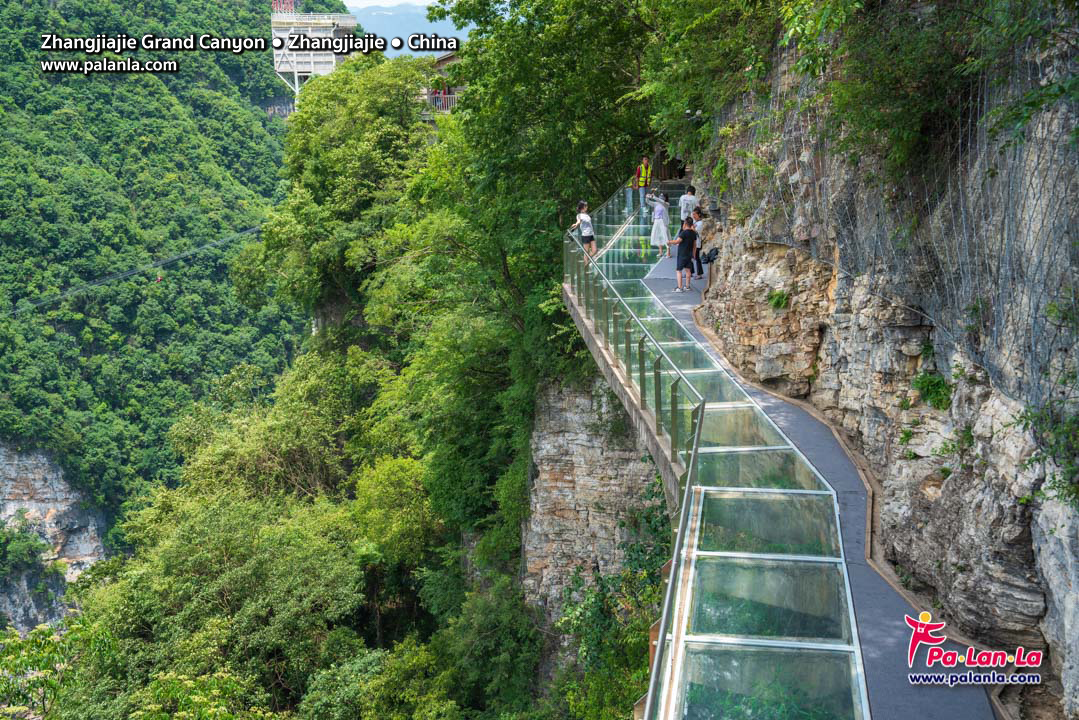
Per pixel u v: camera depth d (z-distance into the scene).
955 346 9.43
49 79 130.12
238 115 145.25
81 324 111.44
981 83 8.77
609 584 20.36
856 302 11.66
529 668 26.73
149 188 125.62
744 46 15.74
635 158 28.28
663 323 14.31
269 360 119.38
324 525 35.34
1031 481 7.61
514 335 28.61
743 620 7.86
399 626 36.06
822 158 12.80
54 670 24.19
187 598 28.91
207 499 37.91
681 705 6.79
